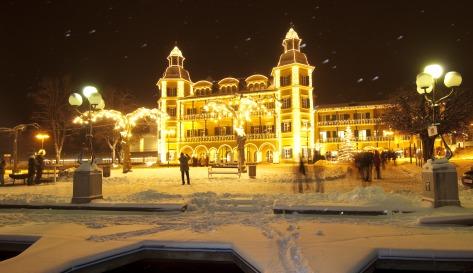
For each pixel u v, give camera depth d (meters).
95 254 7.12
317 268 6.11
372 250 7.06
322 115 71.50
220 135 65.38
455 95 34.94
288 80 61.31
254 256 6.81
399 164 46.94
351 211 10.87
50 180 26.42
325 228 9.12
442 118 34.41
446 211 10.62
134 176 30.00
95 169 13.72
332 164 51.38
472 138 48.34
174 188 19.27
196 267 7.82
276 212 11.30
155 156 74.44
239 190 17.61
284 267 6.23
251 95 62.72
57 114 54.34
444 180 11.16
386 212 10.71
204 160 54.81
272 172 32.72
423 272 6.98
